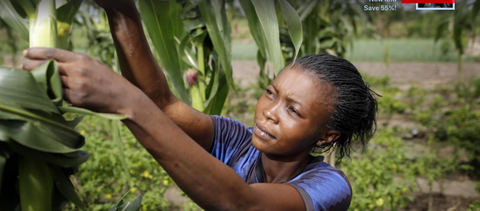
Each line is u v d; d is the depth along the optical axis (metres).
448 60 19.31
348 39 5.50
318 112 1.17
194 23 2.30
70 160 0.88
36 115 0.80
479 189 4.87
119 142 2.13
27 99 0.79
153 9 1.77
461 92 10.52
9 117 0.78
